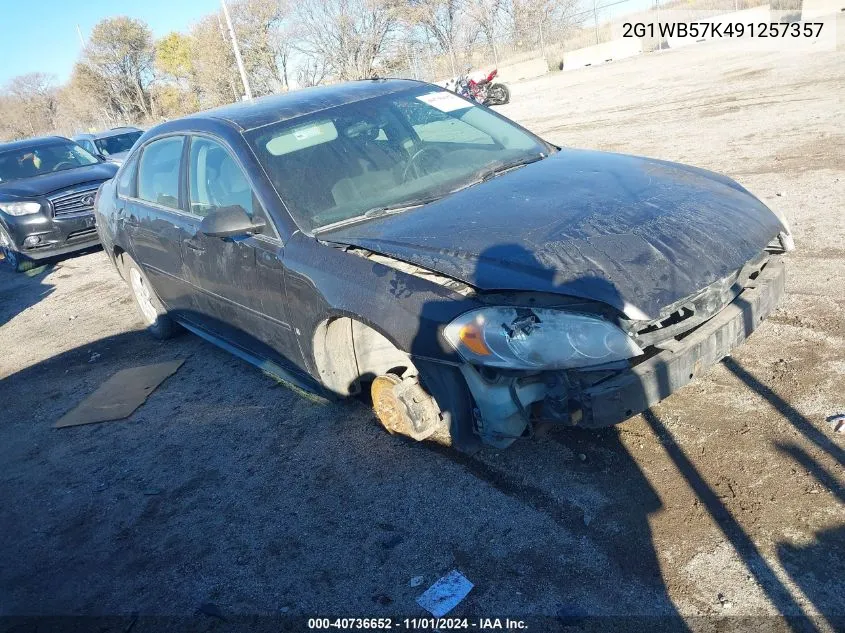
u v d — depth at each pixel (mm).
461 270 2893
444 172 3908
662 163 3824
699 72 16328
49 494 3965
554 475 3141
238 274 3955
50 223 9500
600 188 3383
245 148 3930
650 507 2836
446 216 3326
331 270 3336
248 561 3064
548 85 22875
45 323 7352
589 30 31719
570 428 3424
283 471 3676
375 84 4699
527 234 2996
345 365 3664
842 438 2971
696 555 2574
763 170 7223
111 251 5934
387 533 3037
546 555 2721
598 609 2443
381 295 3098
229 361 5281
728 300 2973
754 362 3656
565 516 2893
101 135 16953
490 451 3393
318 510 3297
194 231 4359
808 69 13023
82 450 4383
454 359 2857
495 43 33531
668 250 2846
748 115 10055
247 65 41188
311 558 2996
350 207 3660
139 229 5125
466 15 33781
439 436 3637
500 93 20094
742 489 2824
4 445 4691
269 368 4363
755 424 3176
